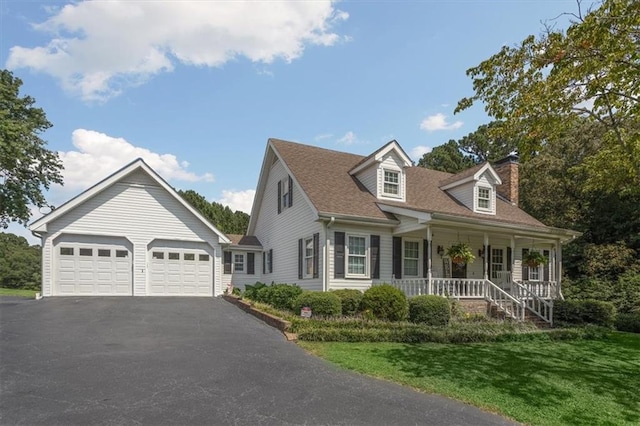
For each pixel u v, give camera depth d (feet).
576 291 69.15
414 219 48.24
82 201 53.93
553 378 24.77
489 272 60.34
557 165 82.17
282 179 63.77
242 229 131.34
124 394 17.48
